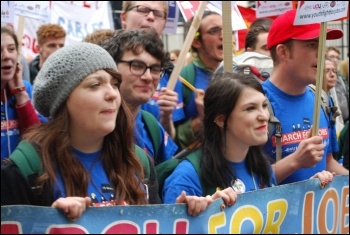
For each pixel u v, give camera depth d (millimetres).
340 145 7145
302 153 4609
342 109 8734
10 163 3441
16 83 5480
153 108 6098
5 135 5441
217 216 3732
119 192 3660
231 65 5125
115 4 15320
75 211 3229
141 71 4996
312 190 4285
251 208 3924
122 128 3803
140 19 6891
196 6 7109
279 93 5031
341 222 4527
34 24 10750
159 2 6984
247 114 4309
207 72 6855
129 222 3422
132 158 3818
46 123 3646
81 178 3533
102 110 3598
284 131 4957
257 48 7102
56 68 3619
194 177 4309
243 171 4441
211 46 6809
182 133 6312
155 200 4008
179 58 5824
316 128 4746
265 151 4902
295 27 4918
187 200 3564
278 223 4086
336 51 10086
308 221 4270
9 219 3188
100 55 3658
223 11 5113
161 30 7043
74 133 3641
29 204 3424
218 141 4367
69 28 11148
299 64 4934
